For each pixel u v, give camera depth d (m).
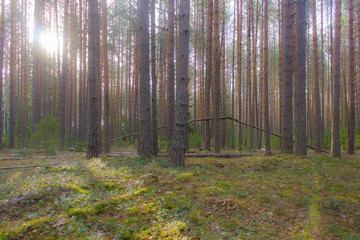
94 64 10.10
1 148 17.52
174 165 8.27
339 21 11.20
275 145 18.22
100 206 4.57
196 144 18.27
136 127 21.55
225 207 4.91
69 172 6.70
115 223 4.06
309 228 4.12
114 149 17.14
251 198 5.49
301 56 10.26
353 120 13.78
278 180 7.09
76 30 21.00
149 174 6.18
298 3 10.30
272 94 29.86
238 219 4.50
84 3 20.09
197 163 9.34
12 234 3.57
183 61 8.46
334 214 4.82
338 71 11.27
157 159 8.77
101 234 3.74
